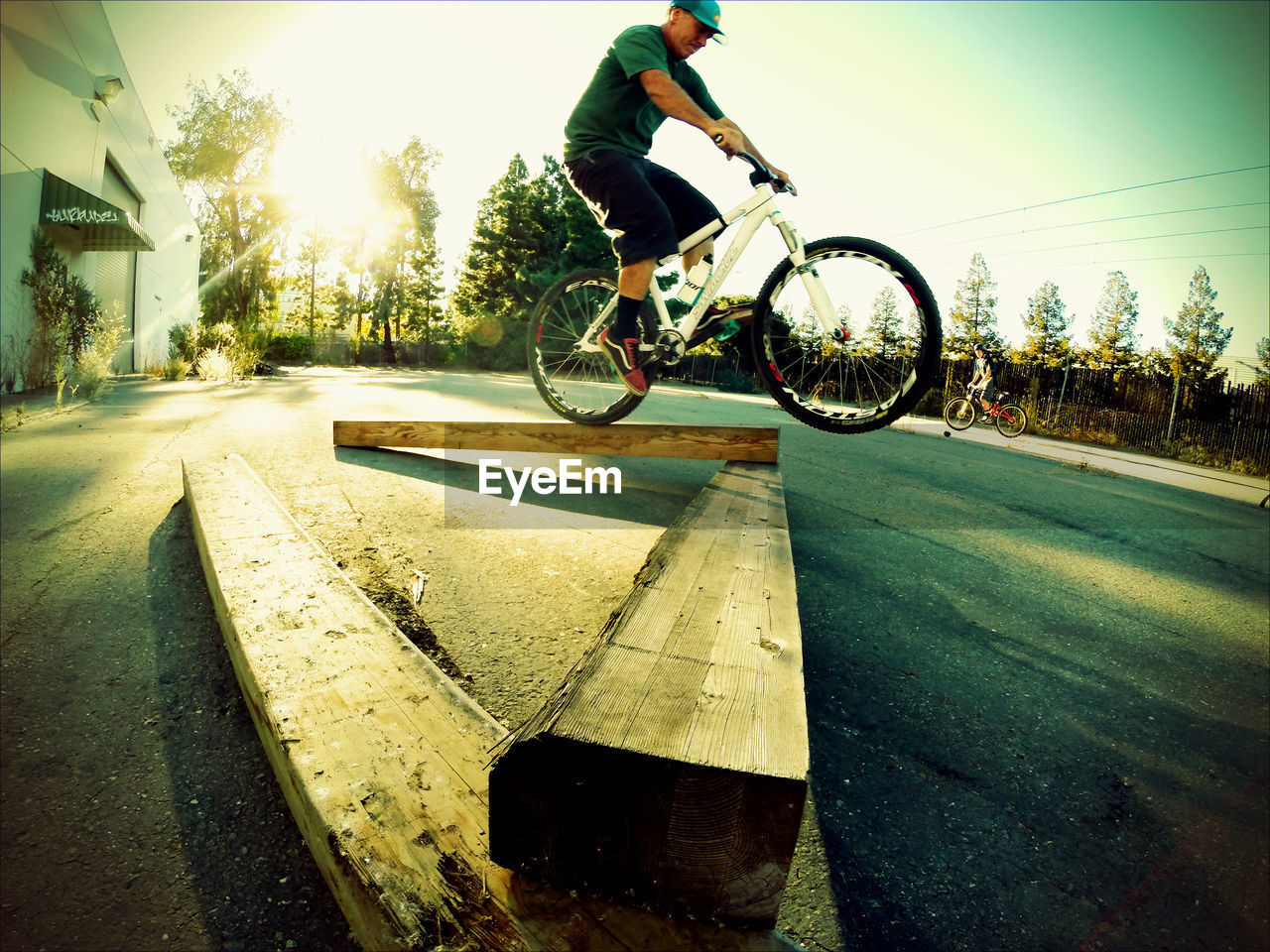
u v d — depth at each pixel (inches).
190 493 113.7
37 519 124.0
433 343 1584.6
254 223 1341.0
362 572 97.2
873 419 103.1
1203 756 75.6
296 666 57.5
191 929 46.4
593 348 140.6
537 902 37.0
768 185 110.9
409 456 174.4
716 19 107.0
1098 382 800.9
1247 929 52.5
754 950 35.1
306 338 1250.0
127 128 580.4
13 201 393.7
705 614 56.7
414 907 36.3
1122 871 57.5
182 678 75.1
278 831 54.2
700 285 120.2
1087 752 73.9
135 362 647.1
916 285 98.3
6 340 376.2
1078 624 108.6
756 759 34.7
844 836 57.5
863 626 98.1
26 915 47.4
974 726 76.1
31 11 412.8
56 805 57.4
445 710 52.8
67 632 84.8
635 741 35.6
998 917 51.3
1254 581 149.9
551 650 80.7
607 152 110.0
